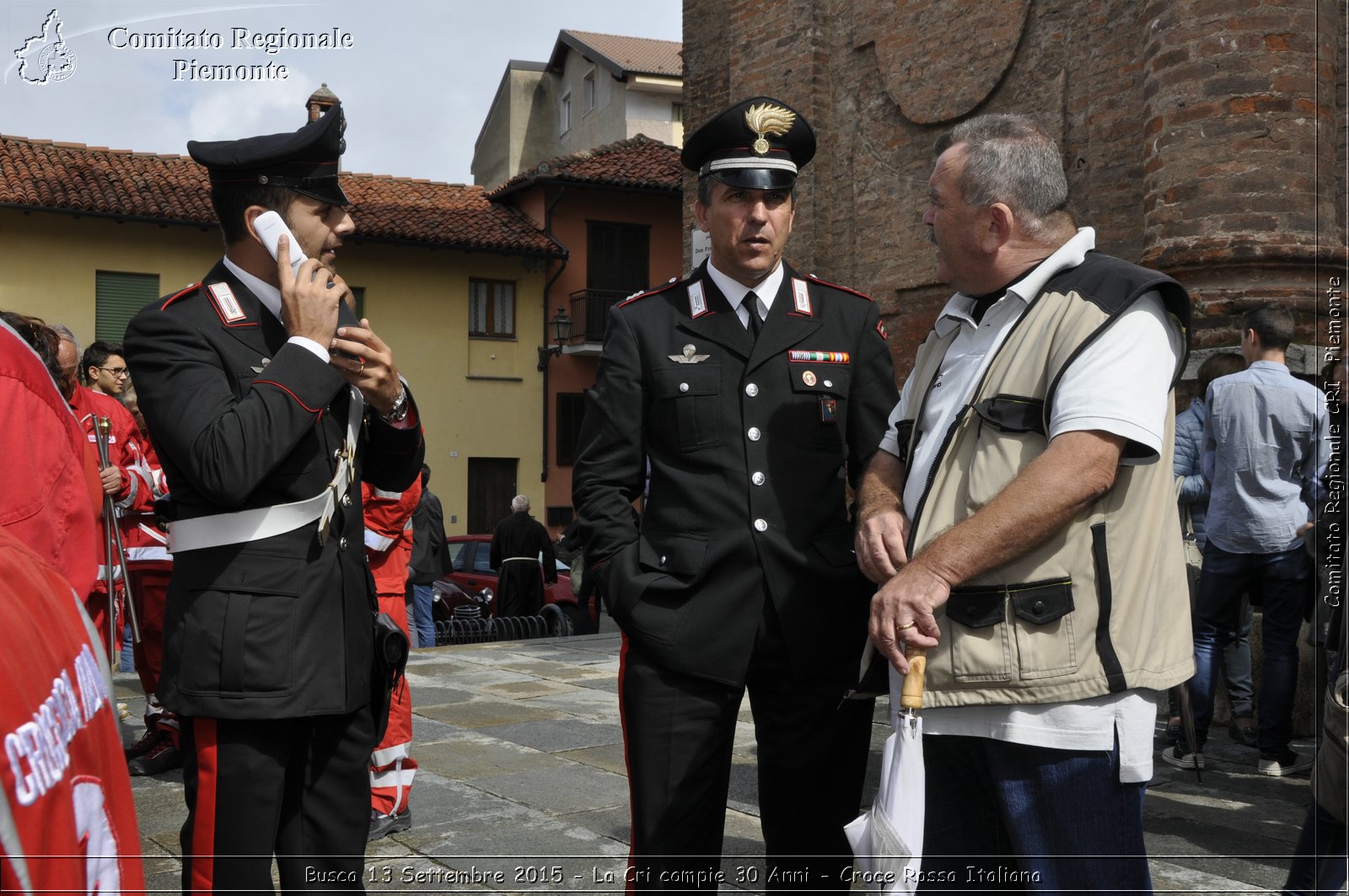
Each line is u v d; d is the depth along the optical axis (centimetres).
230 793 224
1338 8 679
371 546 423
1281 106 652
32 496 162
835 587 264
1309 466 480
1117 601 208
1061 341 214
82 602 155
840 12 1022
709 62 1201
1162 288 215
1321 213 660
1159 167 687
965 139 232
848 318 286
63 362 488
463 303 2595
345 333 235
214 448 216
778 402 271
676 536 265
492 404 2611
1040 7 852
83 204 2112
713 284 281
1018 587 209
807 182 1028
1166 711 607
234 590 225
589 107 3403
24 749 117
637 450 276
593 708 653
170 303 235
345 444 243
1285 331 493
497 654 902
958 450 225
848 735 266
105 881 136
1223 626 505
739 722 592
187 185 2266
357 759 242
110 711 145
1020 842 214
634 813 259
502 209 2731
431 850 386
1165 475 220
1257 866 363
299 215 245
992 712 214
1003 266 229
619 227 2728
